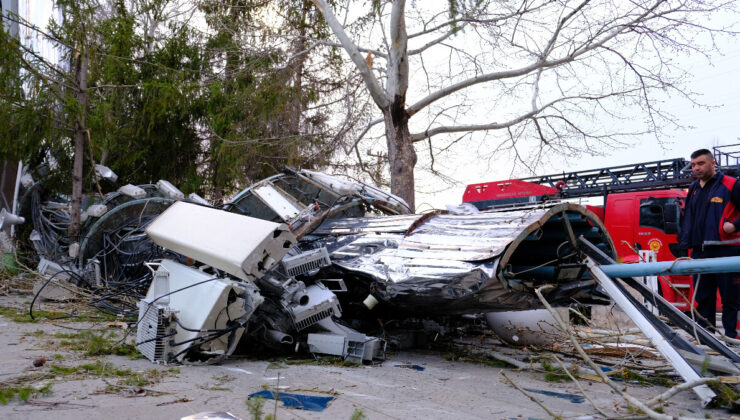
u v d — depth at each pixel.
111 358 4.41
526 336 5.69
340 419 2.85
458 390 3.73
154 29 17.27
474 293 4.46
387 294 5.04
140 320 4.66
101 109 11.64
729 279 5.01
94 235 9.47
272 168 15.65
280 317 4.86
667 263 3.79
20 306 7.59
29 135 10.52
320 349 4.82
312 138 15.10
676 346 3.79
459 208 8.23
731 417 3.08
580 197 12.69
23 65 10.55
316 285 5.07
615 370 4.36
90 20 11.05
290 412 2.96
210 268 5.45
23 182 11.63
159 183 10.23
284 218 6.99
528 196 13.23
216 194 16.81
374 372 4.30
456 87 13.42
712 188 5.27
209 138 16.17
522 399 3.49
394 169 13.15
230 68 15.98
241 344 5.17
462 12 12.32
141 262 8.52
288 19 16.36
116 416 2.74
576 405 3.33
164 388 3.41
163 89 14.45
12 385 3.32
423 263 4.86
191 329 4.36
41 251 10.97
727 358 3.67
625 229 10.89
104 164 15.20
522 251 5.30
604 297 5.57
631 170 11.98
